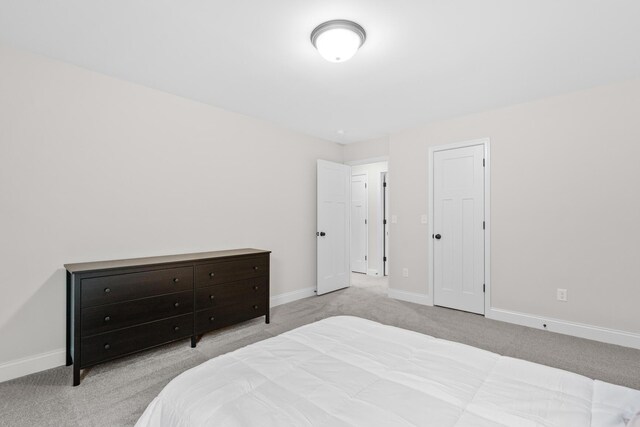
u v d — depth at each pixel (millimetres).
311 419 901
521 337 2850
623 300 2680
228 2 1691
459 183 3666
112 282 2193
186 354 2488
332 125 3963
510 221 3287
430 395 1026
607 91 2760
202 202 3180
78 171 2418
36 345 2230
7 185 2123
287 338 1527
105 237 2549
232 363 1262
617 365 2309
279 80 2674
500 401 982
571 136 2932
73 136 2396
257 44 2117
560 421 880
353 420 896
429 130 3910
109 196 2572
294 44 2117
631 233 2652
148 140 2803
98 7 1729
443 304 3791
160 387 2014
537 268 3117
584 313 2855
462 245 3643
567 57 2275
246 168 3584
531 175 3158
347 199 4895
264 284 3211
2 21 1856
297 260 4172
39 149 2246
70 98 2383
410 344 1449
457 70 2484
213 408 970
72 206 2389
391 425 874
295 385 1090
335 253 4672
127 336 2256
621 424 851
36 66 2236
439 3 1694
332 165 4621
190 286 2615
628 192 2666
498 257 3365
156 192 2848
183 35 2010
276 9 1751
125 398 1892
